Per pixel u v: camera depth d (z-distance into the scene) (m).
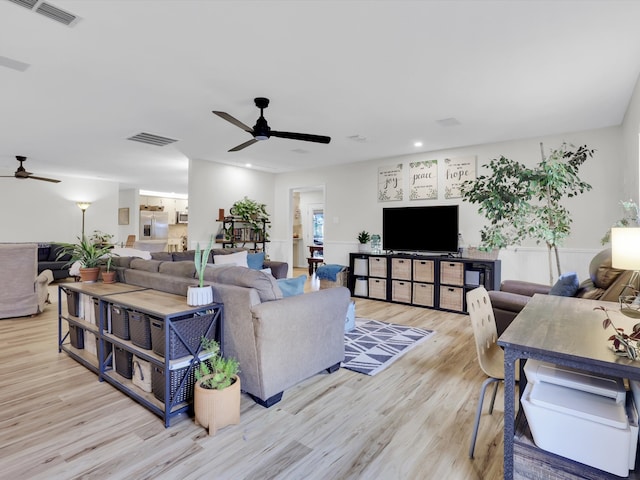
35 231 7.95
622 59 2.60
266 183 7.52
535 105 3.51
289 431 1.96
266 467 1.66
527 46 2.42
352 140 4.84
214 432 1.91
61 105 3.58
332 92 3.21
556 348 1.18
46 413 2.12
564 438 1.20
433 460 1.71
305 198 10.77
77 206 8.52
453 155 5.30
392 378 2.68
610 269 2.16
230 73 2.84
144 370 2.30
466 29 2.22
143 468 1.64
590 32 2.24
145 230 10.88
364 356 3.15
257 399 2.27
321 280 6.39
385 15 2.08
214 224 6.50
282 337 2.26
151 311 2.09
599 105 3.50
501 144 4.89
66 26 2.20
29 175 6.04
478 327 1.84
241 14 2.07
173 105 3.56
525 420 1.44
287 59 2.62
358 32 2.26
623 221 2.92
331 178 6.79
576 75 2.86
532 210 3.90
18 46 2.44
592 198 4.28
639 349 1.11
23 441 1.84
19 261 4.34
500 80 2.95
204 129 4.38
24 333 3.75
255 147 5.30
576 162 3.90
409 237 5.52
